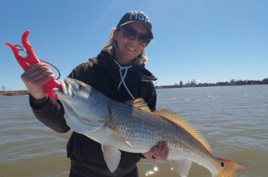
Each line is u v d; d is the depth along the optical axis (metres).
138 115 2.29
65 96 1.77
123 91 2.38
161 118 2.52
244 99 25.92
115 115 2.10
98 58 2.36
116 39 2.54
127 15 2.45
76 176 2.23
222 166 3.09
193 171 4.72
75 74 2.16
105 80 2.28
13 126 9.80
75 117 1.88
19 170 4.80
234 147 6.14
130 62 2.63
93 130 1.94
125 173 2.39
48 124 1.83
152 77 2.70
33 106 1.65
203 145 2.88
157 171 4.84
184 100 27.78
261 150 5.83
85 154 2.13
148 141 2.28
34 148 6.35
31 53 1.52
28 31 1.52
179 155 2.59
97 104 1.97
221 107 16.52
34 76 1.49
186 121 2.76
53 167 4.98
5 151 6.07
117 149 2.05
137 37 2.39
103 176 2.23
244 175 4.43
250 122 9.65
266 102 20.09
